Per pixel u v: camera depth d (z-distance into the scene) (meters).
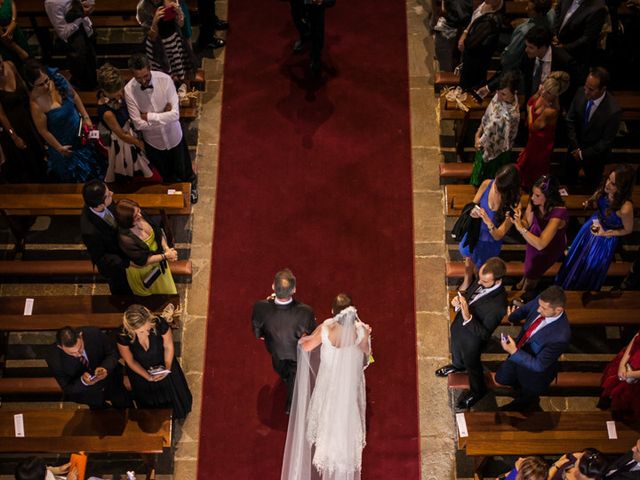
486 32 8.30
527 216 7.29
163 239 7.52
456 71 9.43
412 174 9.06
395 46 9.98
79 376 6.86
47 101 7.94
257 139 9.27
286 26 10.09
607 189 7.15
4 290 8.41
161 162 8.43
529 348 6.85
